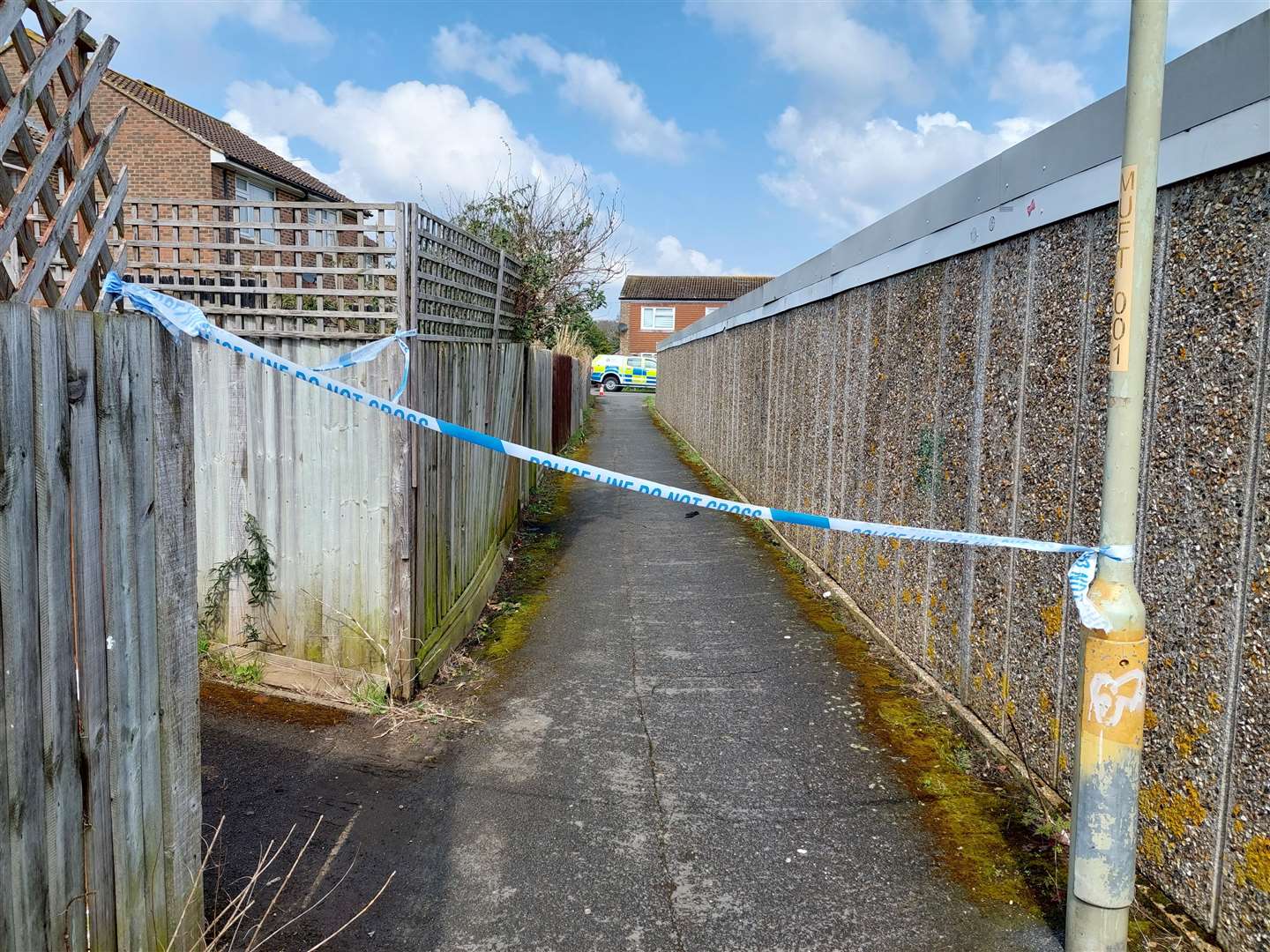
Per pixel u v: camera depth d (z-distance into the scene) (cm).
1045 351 362
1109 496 237
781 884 305
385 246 447
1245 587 253
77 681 188
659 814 353
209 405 470
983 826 342
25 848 171
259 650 479
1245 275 255
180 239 487
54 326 179
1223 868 259
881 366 568
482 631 591
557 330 1586
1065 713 345
